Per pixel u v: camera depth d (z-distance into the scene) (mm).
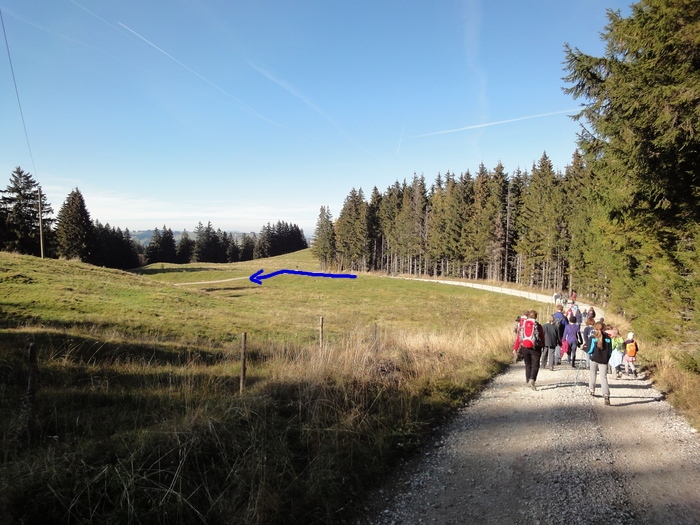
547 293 50688
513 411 7504
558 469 5043
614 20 8977
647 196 8867
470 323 26219
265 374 8758
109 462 4035
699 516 3982
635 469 5055
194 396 6688
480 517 4043
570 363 13570
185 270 83500
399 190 99562
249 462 4332
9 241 54094
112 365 9391
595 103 9516
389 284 62938
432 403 7430
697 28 6262
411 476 4965
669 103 6418
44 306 16328
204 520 3578
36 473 3645
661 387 9312
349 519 4062
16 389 6824
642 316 13883
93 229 68688
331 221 102250
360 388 7039
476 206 68250
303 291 53969
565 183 49625
